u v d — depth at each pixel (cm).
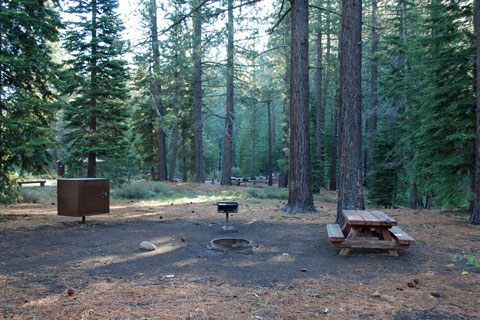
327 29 2367
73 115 1709
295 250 620
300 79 1101
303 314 339
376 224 537
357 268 502
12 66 940
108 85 1716
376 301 373
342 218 808
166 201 1541
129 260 546
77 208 842
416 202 2048
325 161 4041
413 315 338
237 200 1616
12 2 955
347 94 809
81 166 1705
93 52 1695
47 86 1101
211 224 895
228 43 2148
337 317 332
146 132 3069
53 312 339
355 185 802
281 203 1477
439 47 1223
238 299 378
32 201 1377
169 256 574
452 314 341
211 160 5853
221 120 6188
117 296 385
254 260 551
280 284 430
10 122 880
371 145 2345
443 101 1155
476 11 903
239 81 2564
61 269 493
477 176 892
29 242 672
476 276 462
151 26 1959
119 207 1281
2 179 986
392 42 1659
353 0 813
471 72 1214
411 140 1491
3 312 338
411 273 477
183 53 1984
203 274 473
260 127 5819
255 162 5731
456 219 955
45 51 1059
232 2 1602
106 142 1709
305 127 1121
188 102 2992
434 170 1186
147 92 2506
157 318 327
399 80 1748
